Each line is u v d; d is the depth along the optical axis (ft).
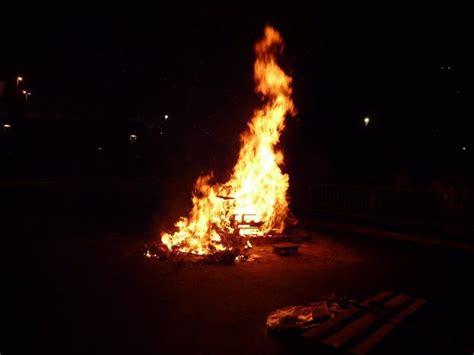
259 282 23.36
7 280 22.44
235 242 31.07
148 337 15.88
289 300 20.38
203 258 27.81
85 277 23.47
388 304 18.63
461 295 21.90
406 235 36.78
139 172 95.71
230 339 15.87
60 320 17.29
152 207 54.80
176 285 22.48
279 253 30.12
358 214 43.50
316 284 23.21
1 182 66.80
